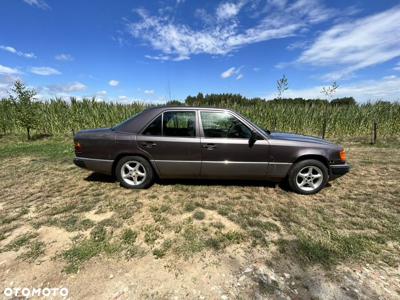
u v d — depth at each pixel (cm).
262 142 408
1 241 276
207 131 416
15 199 393
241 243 277
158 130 421
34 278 221
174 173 427
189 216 338
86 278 222
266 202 388
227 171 418
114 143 421
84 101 1281
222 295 205
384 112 1212
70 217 331
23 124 1054
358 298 203
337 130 1202
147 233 293
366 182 486
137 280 220
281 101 1329
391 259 252
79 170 555
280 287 214
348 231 304
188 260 248
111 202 380
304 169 422
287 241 281
